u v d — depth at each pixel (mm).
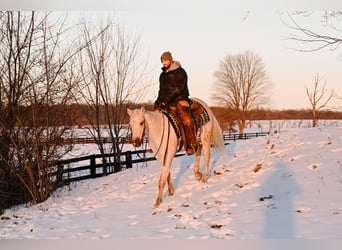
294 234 5102
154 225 6242
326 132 11336
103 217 7129
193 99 8578
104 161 13016
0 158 8898
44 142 9359
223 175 8984
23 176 9258
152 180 9977
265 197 6977
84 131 12883
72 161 11180
